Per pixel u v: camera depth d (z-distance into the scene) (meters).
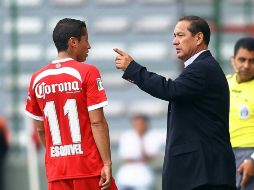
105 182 22.75
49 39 48.97
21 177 45.34
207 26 23.30
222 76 23.02
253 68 27.02
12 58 48.03
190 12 48.50
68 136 22.97
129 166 44.62
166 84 22.42
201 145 22.66
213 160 22.69
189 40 23.16
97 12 50.50
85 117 22.94
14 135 46.59
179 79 22.55
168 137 23.12
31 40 48.72
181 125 22.80
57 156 23.09
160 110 48.56
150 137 44.84
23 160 45.47
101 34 50.28
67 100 22.91
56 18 49.44
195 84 22.50
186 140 22.75
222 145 22.92
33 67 48.06
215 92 22.80
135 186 44.50
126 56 22.72
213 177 22.64
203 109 22.77
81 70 22.92
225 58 46.19
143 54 49.72
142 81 22.50
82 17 50.34
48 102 23.08
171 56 49.50
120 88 49.06
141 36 50.25
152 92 22.50
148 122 46.84
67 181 23.05
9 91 47.38
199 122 22.75
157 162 44.81
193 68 22.64
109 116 48.69
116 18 50.53
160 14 50.28
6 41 48.44
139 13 50.47
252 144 26.80
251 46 26.91
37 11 49.16
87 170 22.89
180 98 22.48
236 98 27.16
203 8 47.38
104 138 22.86
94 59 49.69
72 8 50.44
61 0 50.28
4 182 45.34
